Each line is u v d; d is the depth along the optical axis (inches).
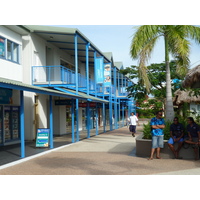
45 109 736.3
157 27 474.0
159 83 871.7
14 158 395.9
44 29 666.2
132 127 722.8
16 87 357.7
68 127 890.1
